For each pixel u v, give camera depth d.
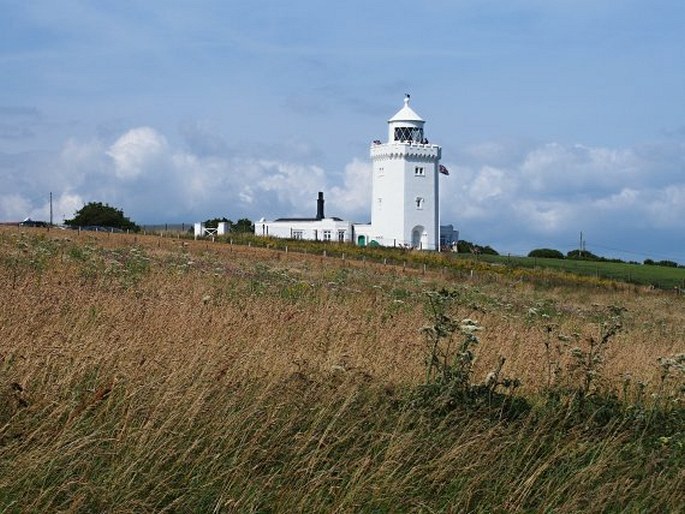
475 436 11.32
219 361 12.52
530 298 45.09
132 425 10.05
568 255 113.75
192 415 10.31
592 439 12.46
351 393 11.66
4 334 12.73
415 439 11.07
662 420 13.83
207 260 38.66
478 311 24.95
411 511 9.71
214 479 9.35
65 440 9.30
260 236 89.38
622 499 10.69
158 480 9.20
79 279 21.27
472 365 14.63
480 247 111.50
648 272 93.62
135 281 22.48
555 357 17.30
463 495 10.16
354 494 9.59
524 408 13.15
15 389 10.11
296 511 9.27
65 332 13.52
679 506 10.72
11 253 27.23
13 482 8.60
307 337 15.83
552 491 10.77
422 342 16.66
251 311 17.94
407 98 114.00
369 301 25.58
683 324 41.34
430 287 39.25
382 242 109.75
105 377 11.37
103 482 8.97
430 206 111.62
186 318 15.50
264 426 10.41
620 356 18.77
